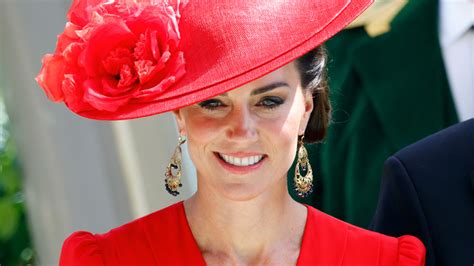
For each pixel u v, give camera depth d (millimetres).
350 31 15430
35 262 18172
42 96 14578
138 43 10344
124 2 10531
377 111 15227
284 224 11430
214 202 11180
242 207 11133
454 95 15172
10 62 14602
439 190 12078
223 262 11297
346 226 11633
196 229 11398
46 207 14922
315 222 11562
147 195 15000
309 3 10625
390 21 15266
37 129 14664
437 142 12383
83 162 14758
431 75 15148
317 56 11102
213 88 10188
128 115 10242
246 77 10180
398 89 15172
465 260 11867
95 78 10438
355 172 15250
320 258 11383
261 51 10328
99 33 10352
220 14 10562
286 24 10477
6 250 19594
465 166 12125
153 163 14875
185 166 14836
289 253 11398
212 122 10617
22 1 14312
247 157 10719
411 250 11398
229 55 10352
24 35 14383
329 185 15484
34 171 14859
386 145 15227
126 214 15031
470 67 15117
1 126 19375
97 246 11289
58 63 10594
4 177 19344
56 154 14664
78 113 10508
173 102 10219
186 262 11289
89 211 14836
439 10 15172
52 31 14445
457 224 11953
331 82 15414
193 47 10469
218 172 10828
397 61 15188
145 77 10258
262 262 11336
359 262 11367
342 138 15406
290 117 10781
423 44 15156
